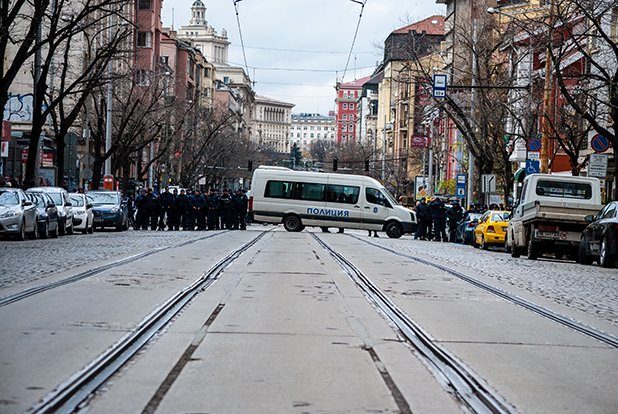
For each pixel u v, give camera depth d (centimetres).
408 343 1084
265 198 5297
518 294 1730
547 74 3731
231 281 1789
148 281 1717
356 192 5234
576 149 3781
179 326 1159
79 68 5897
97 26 6091
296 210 5269
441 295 1662
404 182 9912
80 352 941
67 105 6016
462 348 1069
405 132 11812
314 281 1845
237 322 1209
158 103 6538
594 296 1773
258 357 955
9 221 3077
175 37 11269
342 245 3569
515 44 4900
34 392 756
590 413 767
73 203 4112
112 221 4459
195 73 12238
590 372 955
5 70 5703
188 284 1681
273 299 1491
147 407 721
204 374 857
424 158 8725
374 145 13888
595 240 2741
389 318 1304
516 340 1151
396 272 2164
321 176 5275
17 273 1842
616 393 855
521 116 4666
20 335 1045
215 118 9694
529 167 4000
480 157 4897
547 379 905
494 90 4931
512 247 3228
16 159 5347
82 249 2709
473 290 1781
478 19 5381
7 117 4638
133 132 5359
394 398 782
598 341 1174
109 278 1759
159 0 9075
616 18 4069
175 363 905
